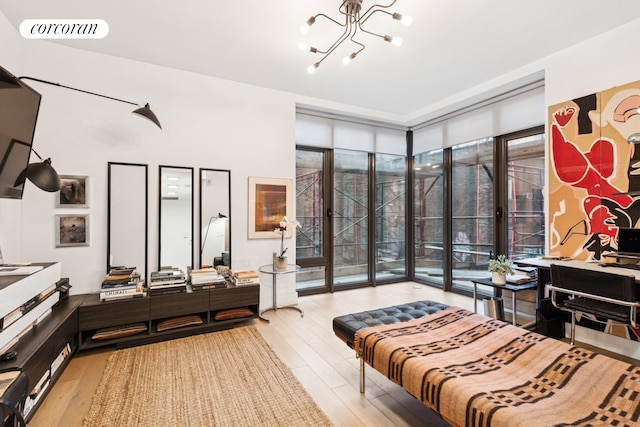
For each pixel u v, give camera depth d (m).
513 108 3.57
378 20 2.40
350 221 4.73
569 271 2.23
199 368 2.26
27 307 1.91
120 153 2.96
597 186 2.62
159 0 2.17
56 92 2.72
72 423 1.67
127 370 2.22
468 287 4.30
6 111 1.67
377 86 3.71
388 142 4.91
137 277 2.81
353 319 2.24
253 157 3.63
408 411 1.79
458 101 3.93
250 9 2.27
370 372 2.23
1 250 2.25
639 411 1.12
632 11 2.30
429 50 2.87
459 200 4.42
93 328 2.45
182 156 3.24
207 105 3.38
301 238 4.32
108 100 2.92
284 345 2.69
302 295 4.29
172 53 2.91
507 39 2.68
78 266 2.78
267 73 3.35
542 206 3.41
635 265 2.31
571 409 1.15
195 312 2.86
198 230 3.29
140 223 3.02
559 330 2.84
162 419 1.69
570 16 2.36
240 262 3.54
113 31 2.56
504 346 1.70
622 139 2.48
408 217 5.16
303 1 2.18
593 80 2.66
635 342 2.43
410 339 1.81
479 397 1.22
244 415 1.73
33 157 2.64
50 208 2.69
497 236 3.85
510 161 3.75
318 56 2.98
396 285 4.92
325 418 1.71
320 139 4.31
